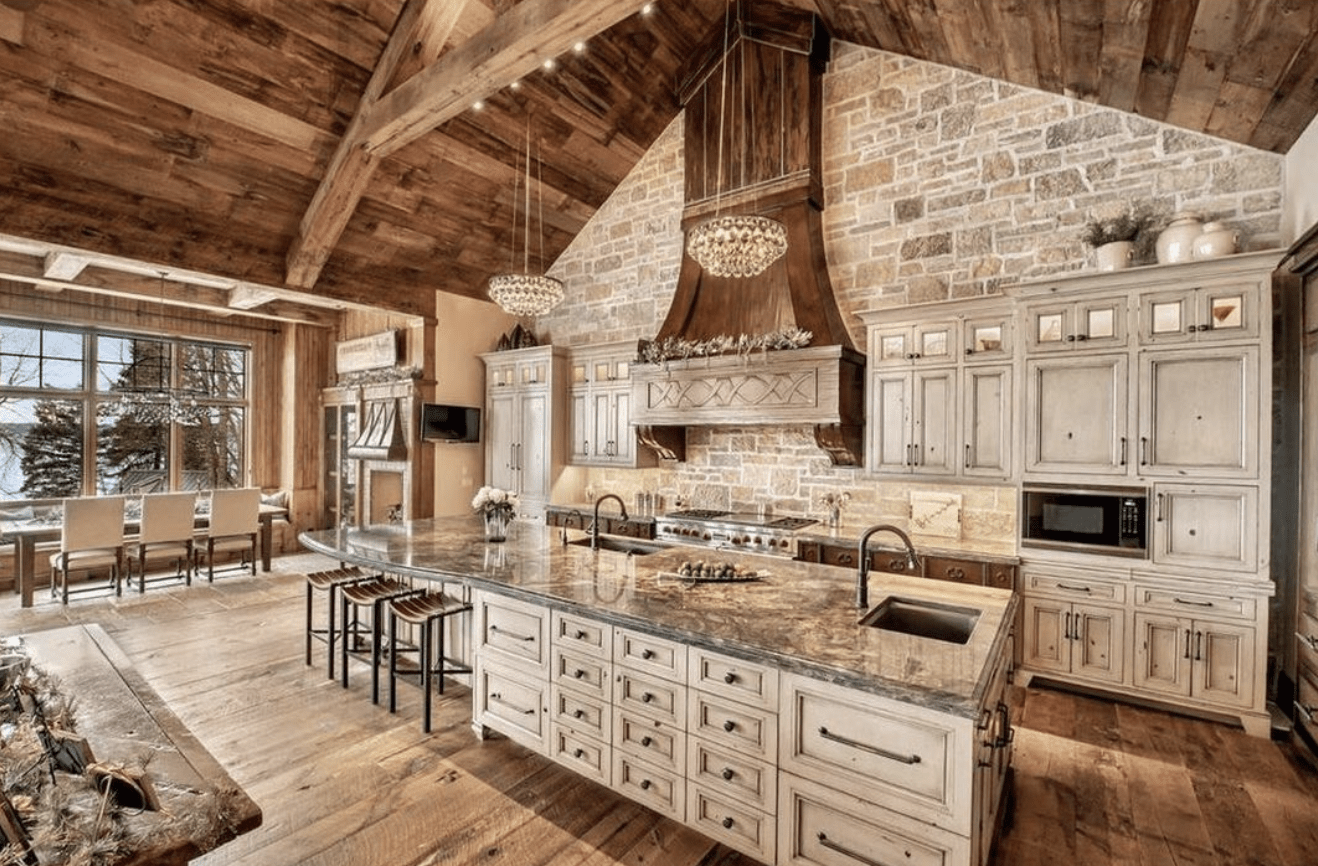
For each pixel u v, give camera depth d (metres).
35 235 4.16
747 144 5.28
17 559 5.43
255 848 2.27
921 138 4.77
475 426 7.07
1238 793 2.66
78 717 1.73
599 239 6.79
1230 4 2.53
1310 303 3.00
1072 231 4.16
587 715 2.59
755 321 5.05
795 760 2.01
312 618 4.61
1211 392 3.29
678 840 2.35
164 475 7.37
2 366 6.30
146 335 7.17
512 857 2.24
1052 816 2.50
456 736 3.12
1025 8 3.33
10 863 1.08
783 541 4.75
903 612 2.62
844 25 4.84
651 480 6.27
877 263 4.94
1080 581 3.63
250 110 4.37
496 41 3.56
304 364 8.11
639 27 5.16
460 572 3.07
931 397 4.34
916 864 1.77
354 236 5.71
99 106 3.95
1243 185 3.65
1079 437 3.65
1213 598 3.27
